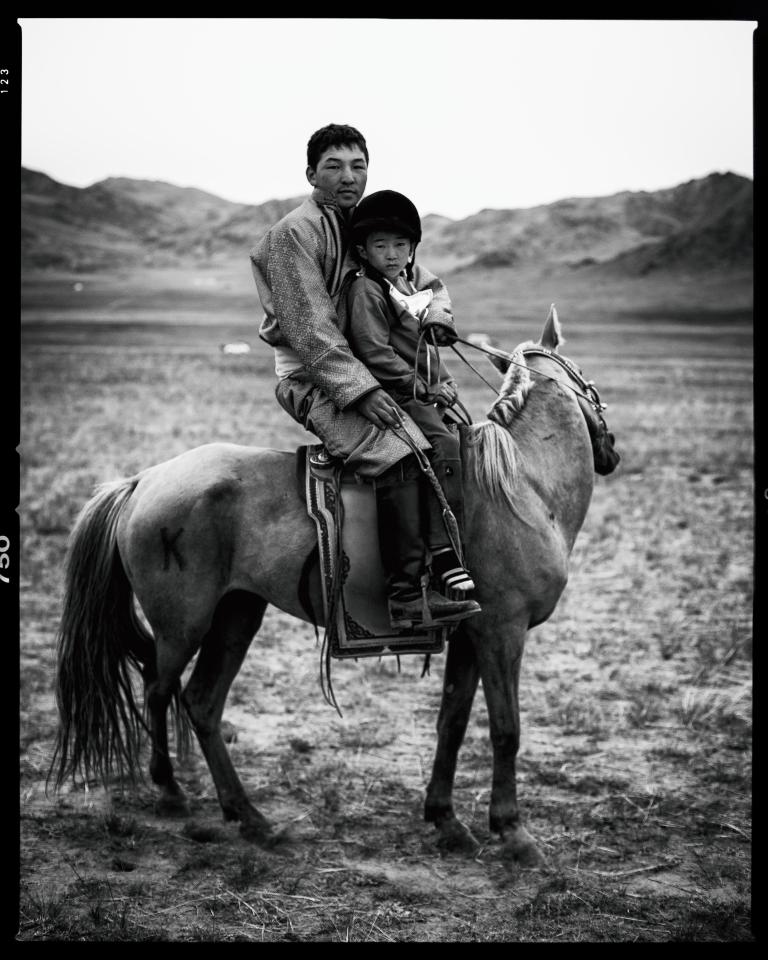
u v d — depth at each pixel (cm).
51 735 576
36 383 3034
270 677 691
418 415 408
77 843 455
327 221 412
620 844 459
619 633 795
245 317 8875
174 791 488
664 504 1344
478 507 428
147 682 489
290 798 508
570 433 464
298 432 1952
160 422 2112
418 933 383
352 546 416
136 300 11019
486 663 438
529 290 11956
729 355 5119
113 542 467
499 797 448
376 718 621
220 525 439
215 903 401
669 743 580
